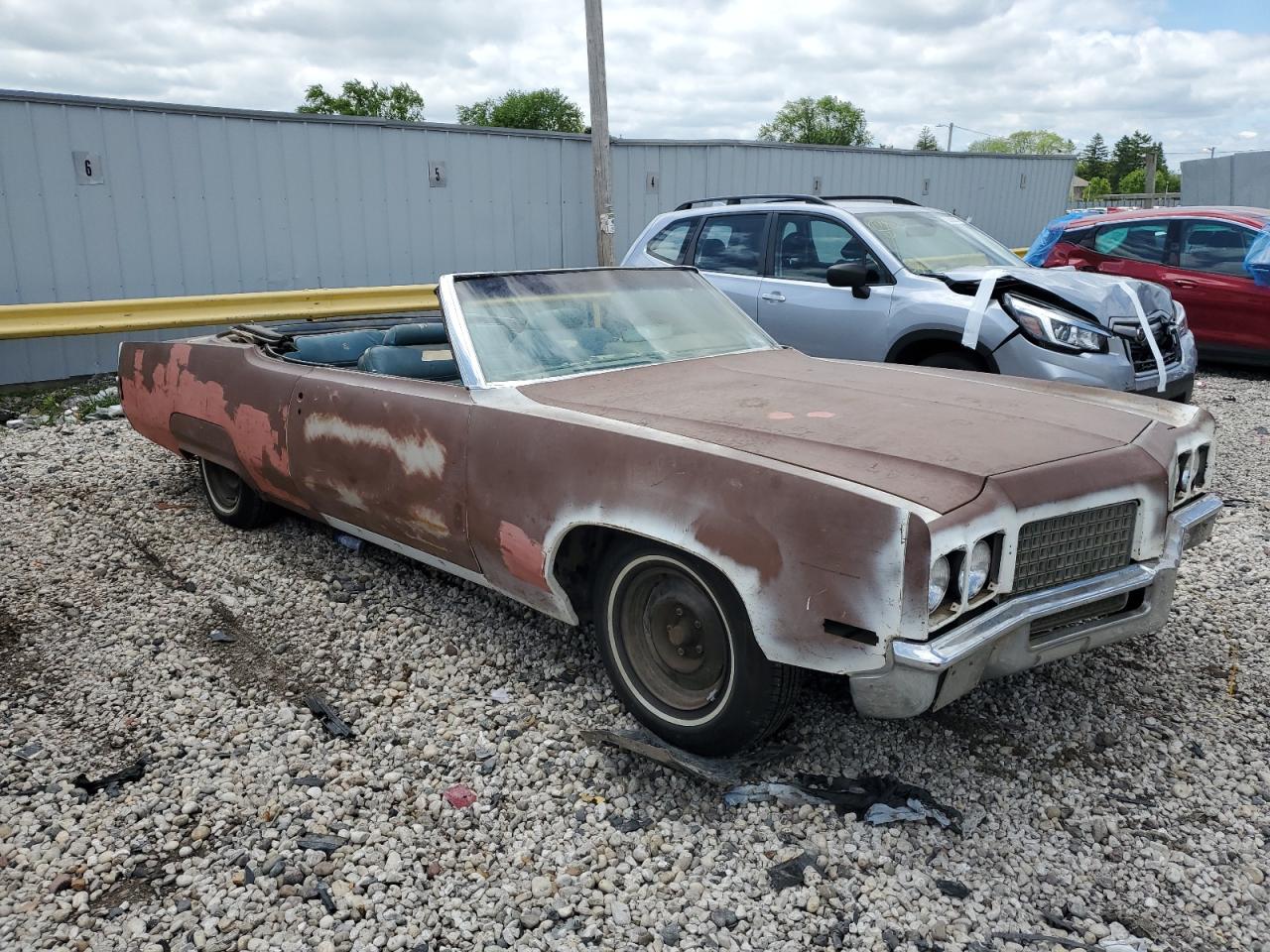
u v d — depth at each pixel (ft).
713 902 7.75
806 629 8.05
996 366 18.61
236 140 31.60
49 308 27.94
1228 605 13.35
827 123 263.29
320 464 13.24
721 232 24.07
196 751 10.00
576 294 13.24
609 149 36.65
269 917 7.66
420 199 35.73
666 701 9.72
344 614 13.28
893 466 8.29
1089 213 36.40
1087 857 8.24
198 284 31.83
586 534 10.46
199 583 14.46
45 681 11.50
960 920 7.49
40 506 18.43
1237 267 30.25
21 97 27.71
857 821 8.68
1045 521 8.38
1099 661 11.71
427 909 7.72
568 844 8.52
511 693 11.11
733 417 9.78
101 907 7.80
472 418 10.91
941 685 7.91
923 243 21.48
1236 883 7.90
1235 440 22.90
